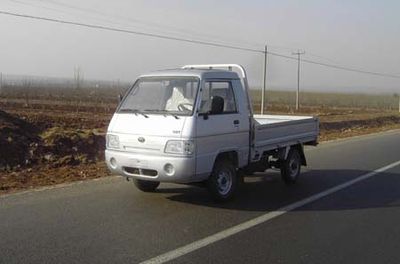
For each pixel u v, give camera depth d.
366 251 6.77
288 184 11.66
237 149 9.70
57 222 7.77
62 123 25.14
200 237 7.22
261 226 7.92
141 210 8.68
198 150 8.72
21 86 90.81
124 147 9.05
